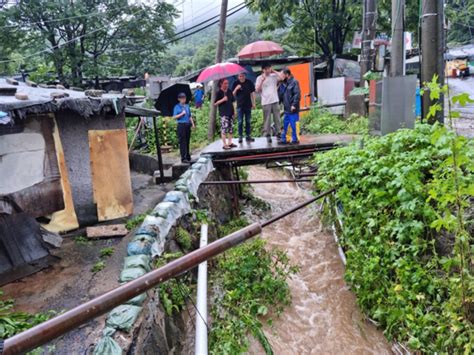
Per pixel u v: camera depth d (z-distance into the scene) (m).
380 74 9.48
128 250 4.01
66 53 17.73
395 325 4.57
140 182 9.51
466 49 30.73
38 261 4.48
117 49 19.41
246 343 4.47
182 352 4.01
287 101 8.28
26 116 5.08
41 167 5.50
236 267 5.76
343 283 6.09
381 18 18.16
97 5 17.88
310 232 8.11
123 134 6.39
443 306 4.02
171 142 12.71
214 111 12.60
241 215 9.17
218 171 8.64
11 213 4.83
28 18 16.59
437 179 4.11
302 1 19.17
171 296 4.30
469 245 3.92
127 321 2.96
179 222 5.44
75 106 5.29
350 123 11.77
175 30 21.69
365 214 5.34
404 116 6.23
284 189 11.45
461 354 3.68
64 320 1.30
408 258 4.52
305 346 4.94
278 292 5.68
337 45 20.33
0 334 2.84
